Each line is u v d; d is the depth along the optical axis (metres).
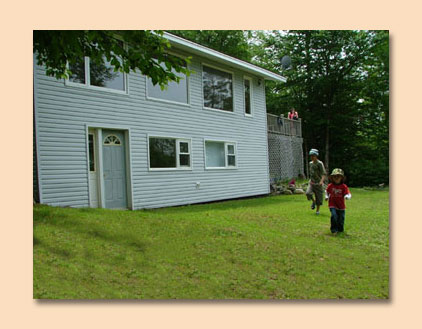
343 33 26.50
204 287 4.41
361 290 4.44
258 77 17.19
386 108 28.33
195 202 13.00
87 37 6.54
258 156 16.98
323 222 8.54
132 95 10.79
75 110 9.26
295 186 18.36
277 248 5.87
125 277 4.59
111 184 10.23
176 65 6.55
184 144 12.72
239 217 8.86
